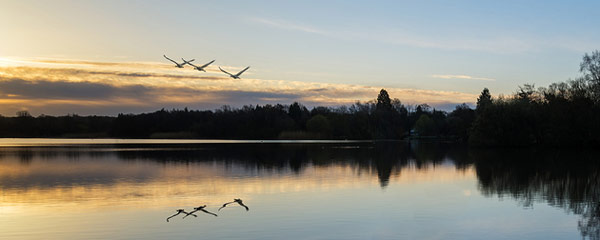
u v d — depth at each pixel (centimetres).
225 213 2714
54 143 13975
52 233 2303
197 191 3538
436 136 19588
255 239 2191
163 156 7350
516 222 2516
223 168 5328
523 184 3956
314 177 4409
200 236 2241
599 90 9006
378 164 5934
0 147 10612
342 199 3169
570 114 9362
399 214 2698
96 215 2675
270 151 8919
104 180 4188
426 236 2255
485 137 10138
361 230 2348
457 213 2731
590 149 9312
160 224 2461
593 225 2453
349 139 18838
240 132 19475
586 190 3603
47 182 4056
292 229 2362
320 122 18812
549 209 2847
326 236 2241
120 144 12925
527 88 11231
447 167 5538
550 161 6444
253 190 3581
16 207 2909
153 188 3691
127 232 2312
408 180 4203
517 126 9888
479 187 3766
